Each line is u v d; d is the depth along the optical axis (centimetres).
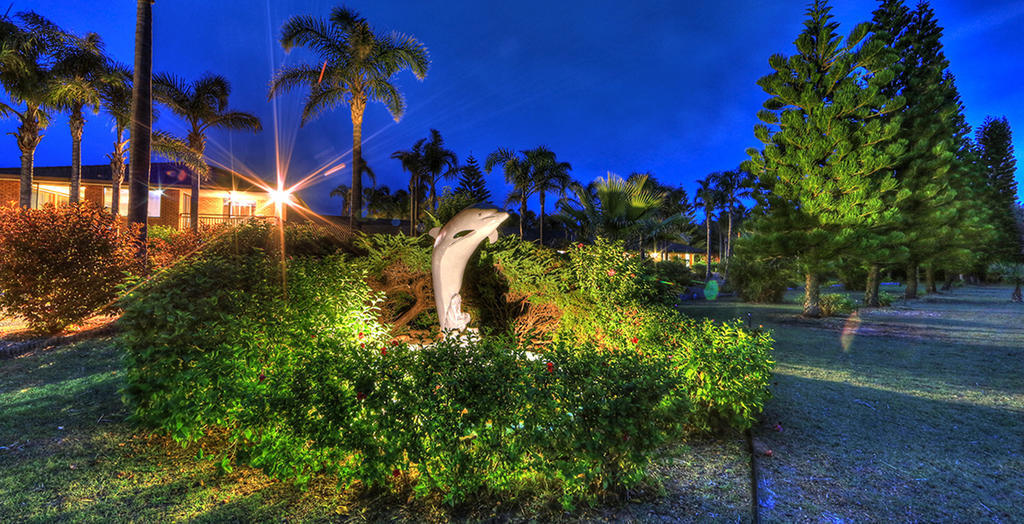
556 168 2698
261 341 317
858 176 1323
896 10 1792
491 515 253
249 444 306
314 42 1586
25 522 238
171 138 1570
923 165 1617
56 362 573
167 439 343
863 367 678
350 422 260
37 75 1355
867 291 1803
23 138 1475
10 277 684
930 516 265
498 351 267
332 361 274
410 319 670
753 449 352
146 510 252
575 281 616
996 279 3741
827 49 1374
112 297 747
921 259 2025
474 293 647
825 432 399
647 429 256
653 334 457
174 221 2266
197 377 287
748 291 1911
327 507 258
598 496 272
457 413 248
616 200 1149
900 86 1778
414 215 2784
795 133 1403
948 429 411
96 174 2312
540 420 247
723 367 370
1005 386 567
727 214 4406
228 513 250
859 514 266
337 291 403
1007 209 3219
